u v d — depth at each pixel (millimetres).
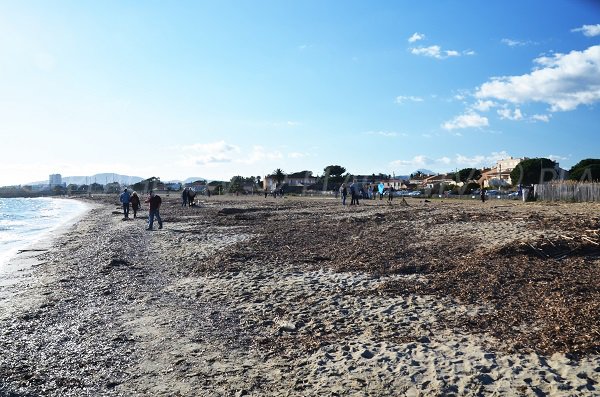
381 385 5695
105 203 91000
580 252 13359
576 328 7359
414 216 26406
